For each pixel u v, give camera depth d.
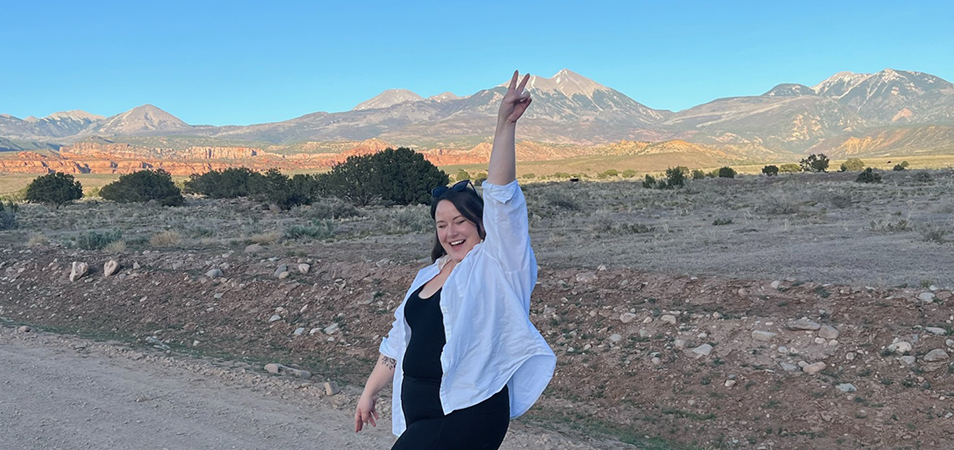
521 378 3.04
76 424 7.54
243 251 21.64
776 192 44.25
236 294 15.77
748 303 10.54
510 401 3.04
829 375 8.38
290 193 54.78
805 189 48.59
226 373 9.81
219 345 13.42
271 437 7.12
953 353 8.05
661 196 51.94
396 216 35.75
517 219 2.91
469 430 2.89
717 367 9.12
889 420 7.46
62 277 18.84
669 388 9.02
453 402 2.89
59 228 39.59
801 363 8.73
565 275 13.26
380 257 18.48
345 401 8.41
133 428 7.41
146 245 25.03
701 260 15.12
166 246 24.30
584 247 19.88
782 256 15.07
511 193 2.88
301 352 12.70
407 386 3.06
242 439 7.06
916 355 8.23
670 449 7.74
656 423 8.41
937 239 16.55
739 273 12.93
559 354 10.58
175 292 16.53
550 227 28.41
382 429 7.38
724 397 8.54
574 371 10.01
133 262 19.12
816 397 8.07
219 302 15.57
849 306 9.64
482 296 2.92
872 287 10.05
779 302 10.31
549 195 43.00
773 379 8.55
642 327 10.52
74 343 12.00
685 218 30.25
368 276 15.28
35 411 8.03
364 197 54.56
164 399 8.55
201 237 30.20
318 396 8.70
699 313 10.43
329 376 11.00
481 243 3.03
